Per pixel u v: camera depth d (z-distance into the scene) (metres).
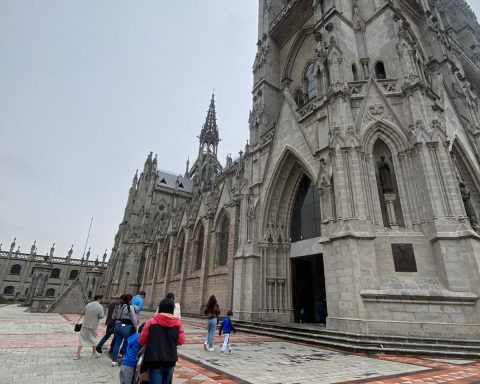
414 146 17.75
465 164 23.31
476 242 15.16
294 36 35.12
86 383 7.30
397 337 13.45
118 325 9.74
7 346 12.67
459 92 26.75
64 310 38.00
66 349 12.38
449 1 49.91
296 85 33.53
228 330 12.48
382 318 14.70
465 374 8.80
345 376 8.38
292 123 24.95
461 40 45.97
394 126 18.94
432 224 15.92
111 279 65.81
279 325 19.36
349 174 17.77
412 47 21.48
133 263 62.09
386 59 22.56
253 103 33.66
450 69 27.88
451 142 21.44
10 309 45.47
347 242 16.11
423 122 18.00
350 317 15.02
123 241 64.06
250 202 26.89
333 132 19.16
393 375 8.58
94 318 10.93
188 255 40.31
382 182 18.66
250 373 8.66
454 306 14.20
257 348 13.66
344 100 19.88
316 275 25.08
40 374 8.10
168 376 5.08
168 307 5.48
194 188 63.75
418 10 31.62
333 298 16.50
